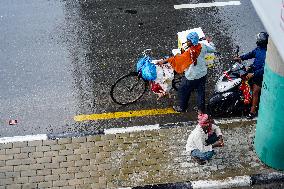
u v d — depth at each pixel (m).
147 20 16.53
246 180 11.16
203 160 11.48
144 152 11.88
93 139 12.28
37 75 14.48
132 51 15.27
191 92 13.65
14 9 17.11
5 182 11.37
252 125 12.52
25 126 12.93
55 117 13.15
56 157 11.88
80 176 11.42
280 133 10.59
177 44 15.50
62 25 16.36
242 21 16.38
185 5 17.12
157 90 13.07
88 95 13.77
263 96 10.52
